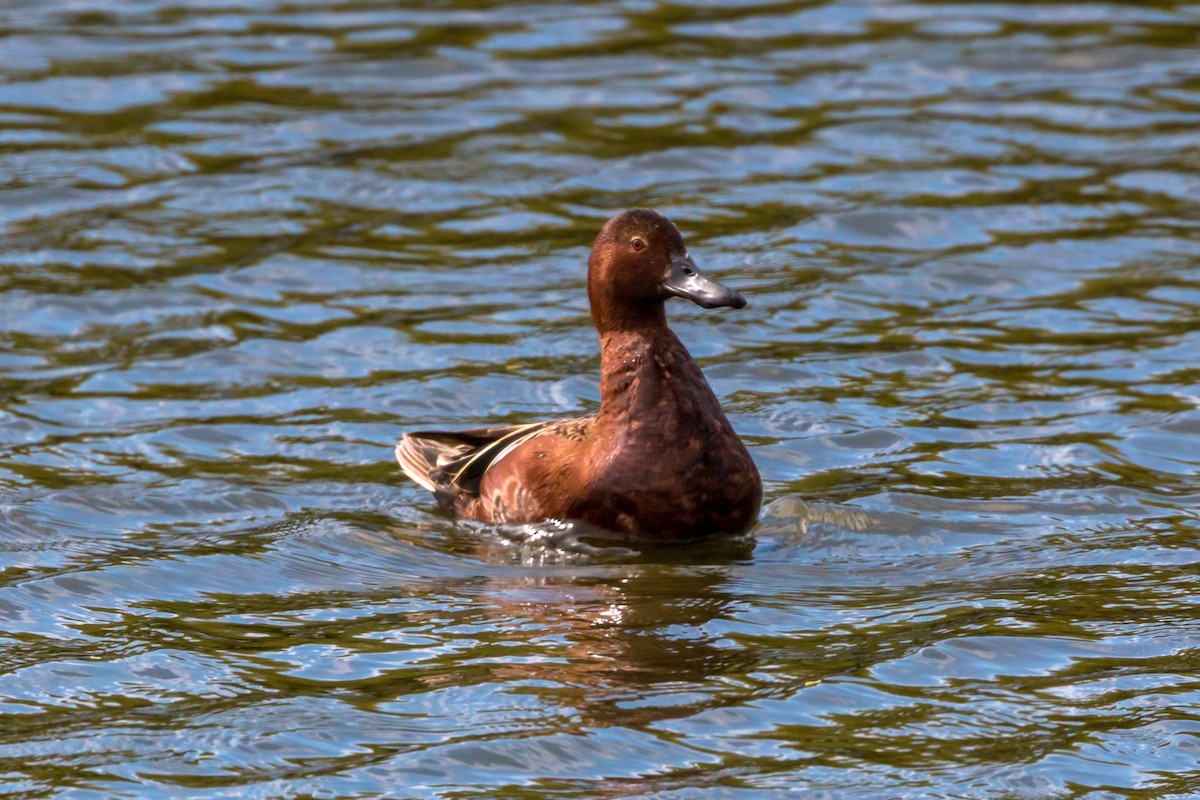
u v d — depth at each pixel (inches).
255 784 351.9
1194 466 550.9
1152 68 999.6
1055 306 706.8
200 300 715.4
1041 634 421.1
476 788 349.1
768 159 877.8
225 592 459.5
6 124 907.4
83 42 1042.7
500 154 881.5
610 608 440.8
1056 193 831.7
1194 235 778.8
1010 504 520.7
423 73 993.5
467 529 507.8
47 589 459.2
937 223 797.9
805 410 604.4
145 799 346.6
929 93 966.4
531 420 602.5
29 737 374.0
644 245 491.5
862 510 513.7
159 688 398.3
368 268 750.5
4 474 547.2
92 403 614.2
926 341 671.8
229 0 1123.3
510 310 708.0
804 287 730.2
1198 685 391.9
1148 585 454.3
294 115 927.7
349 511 523.8
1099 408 600.4
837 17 1094.4
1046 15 1091.9
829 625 429.1
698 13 1101.7
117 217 800.9
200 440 582.2
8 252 759.7
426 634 426.0
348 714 381.7
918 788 347.3
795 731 371.6
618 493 482.6
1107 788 347.6
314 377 641.6
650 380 488.4
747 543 491.5
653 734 370.3
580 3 1117.7
